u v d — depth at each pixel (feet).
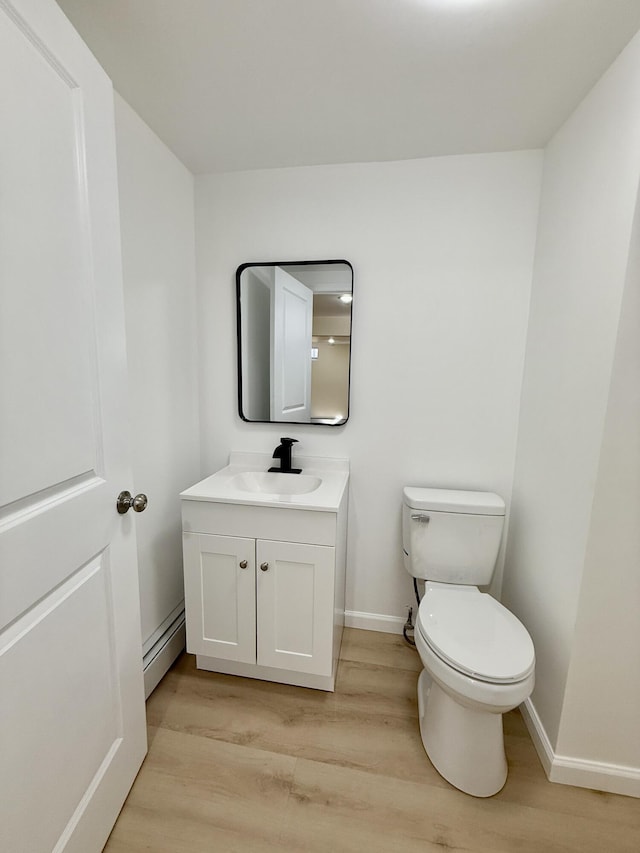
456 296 5.23
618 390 3.29
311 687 4.99
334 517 4.40
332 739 4.28
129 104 4.12
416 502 5.09
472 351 5.30
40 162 2.32
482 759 3.72
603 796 3.77
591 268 3.65
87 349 2.82
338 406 5.73
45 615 2.49
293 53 3.40
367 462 5.81
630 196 3.11
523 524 5.03
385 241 5.30
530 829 3.47
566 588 3.86
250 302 5.72
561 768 3.85
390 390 5.59
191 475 5.94
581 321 3.80
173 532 5.45
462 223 5.09
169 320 5.15
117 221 3.12
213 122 4.41
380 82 3.74
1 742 2.17
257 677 5.11
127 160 4.15
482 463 5.50
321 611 4.63
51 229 2.42
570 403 3.95
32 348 2.30
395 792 3.75
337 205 5.34
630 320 3.18
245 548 4.66
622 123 3.23
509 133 4.51
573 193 4.03
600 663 3.69
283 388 5.82
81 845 2.91
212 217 5.63
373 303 5.44
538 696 4.36
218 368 5.96
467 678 3.51
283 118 4.32
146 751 3.99
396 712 4.66
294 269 5.55
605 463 3.41
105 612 3.18
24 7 2.14
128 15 3.03
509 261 5.05
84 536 2.84
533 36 3.17
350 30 3.15
